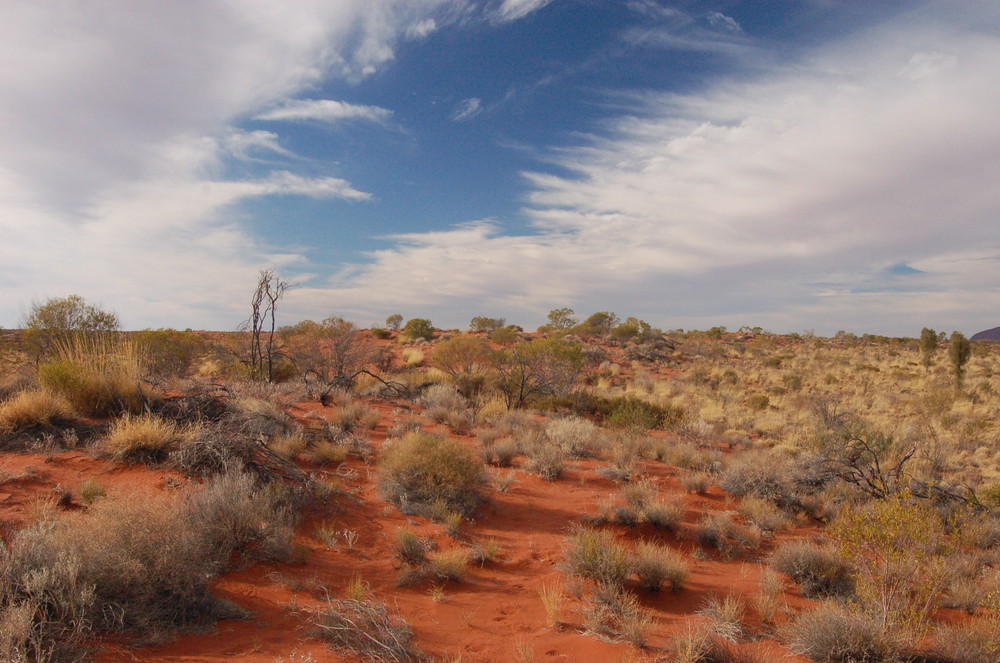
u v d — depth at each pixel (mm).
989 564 7965
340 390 18219
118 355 11312
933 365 40312
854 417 15812
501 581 6602
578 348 25844
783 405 26016
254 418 10562
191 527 5555
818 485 11320
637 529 8688
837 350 52219
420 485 9094
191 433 8836
